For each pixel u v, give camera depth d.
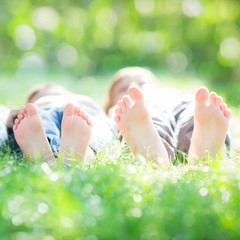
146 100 2.69
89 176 1.70
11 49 16.16
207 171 1.81
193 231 1.16
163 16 15.92
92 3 15.97
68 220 1.21
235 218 1.25
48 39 16.36
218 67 14.70
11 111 2.62
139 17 16.06
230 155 2.31
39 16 15.66
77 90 8.42
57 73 14.49
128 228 1.20
